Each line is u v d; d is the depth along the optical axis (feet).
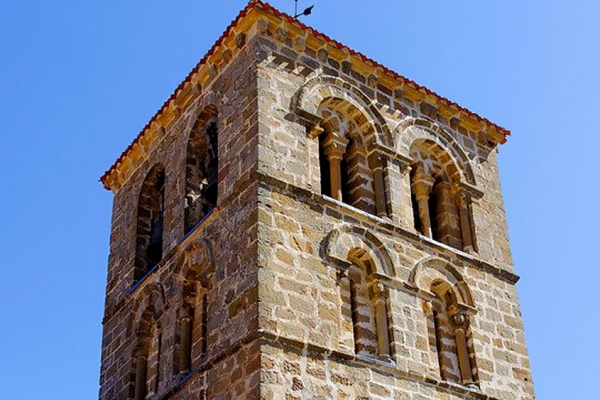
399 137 107.45
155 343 101.96
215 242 95.45
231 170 96.94
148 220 116.06
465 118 115.75
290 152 96.32
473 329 100.22
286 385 82.94
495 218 111.96
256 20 102.47
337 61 106.63
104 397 106.32
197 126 108.78
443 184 110.52
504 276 107.34
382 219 99.14
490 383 98.12
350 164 104.17
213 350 89.40
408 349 92.99
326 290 90.63
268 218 90.74
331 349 86.94
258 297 85.87
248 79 100.22
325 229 94.12
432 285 100.27
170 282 101.24
